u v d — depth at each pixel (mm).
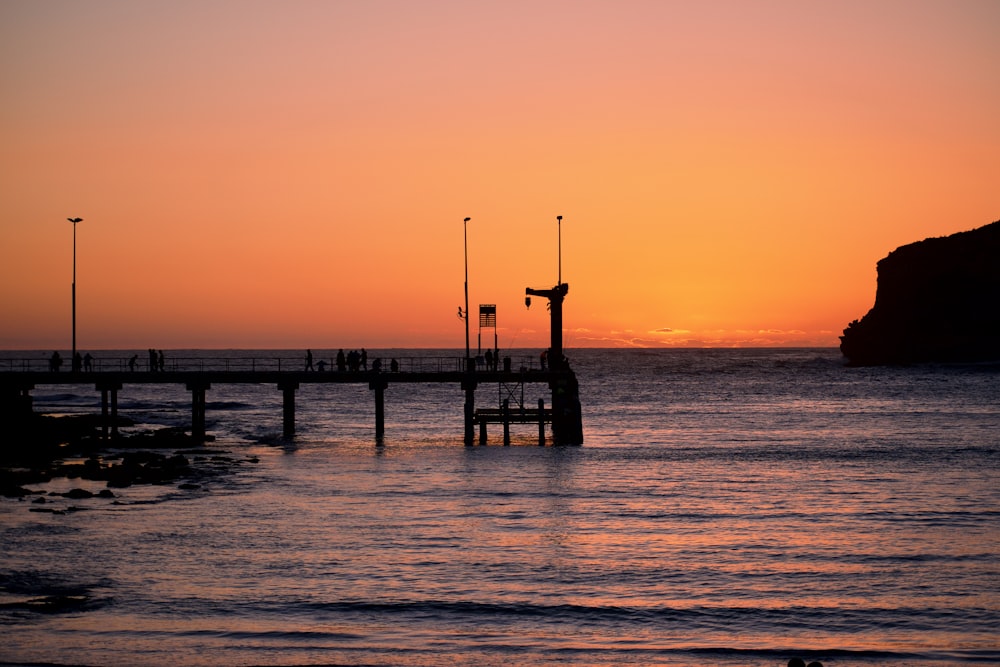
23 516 83188
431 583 64375
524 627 56250
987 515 86062
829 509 89562
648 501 93688
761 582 64875
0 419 130875
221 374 139250
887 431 166125
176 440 140125
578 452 132625
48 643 52594
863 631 55750
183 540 75438
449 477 108750
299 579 65062
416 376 139375
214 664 50031
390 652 52000
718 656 51844
